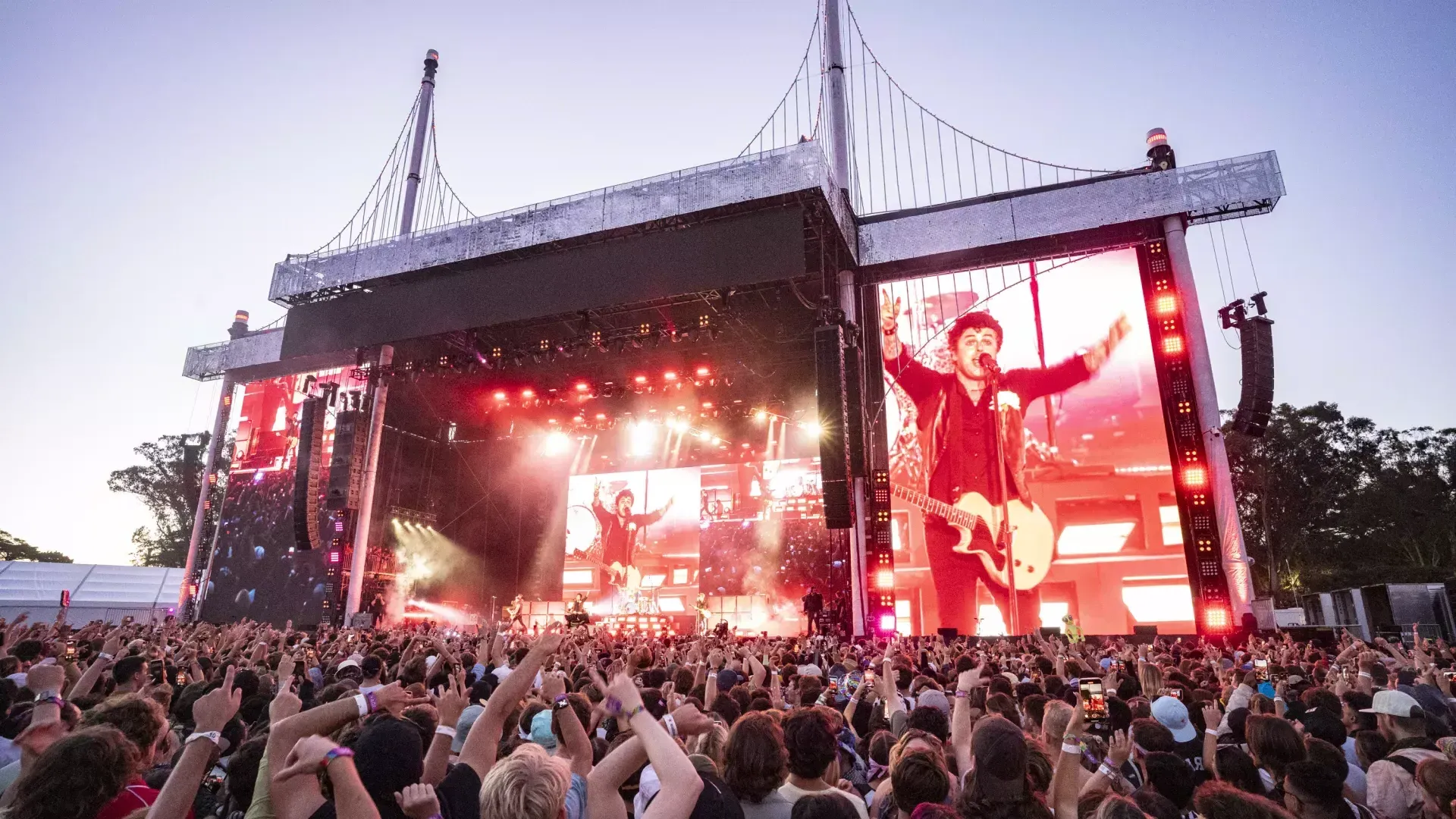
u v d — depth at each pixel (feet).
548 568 124.36
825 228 94.79
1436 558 148.87
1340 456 159.84
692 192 94.32
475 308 101.45
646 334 97.81
